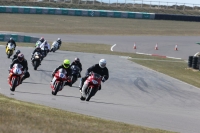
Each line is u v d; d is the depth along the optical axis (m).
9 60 101.31
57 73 60.88
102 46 176.62
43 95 60.41
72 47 161.00
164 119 48.34
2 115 32.12
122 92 72.69
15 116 32.59
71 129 30.78
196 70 116.94
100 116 45.03
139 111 53.28
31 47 141.88
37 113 36.25
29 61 101.94
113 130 33.84
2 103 39.09
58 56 119.62
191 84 90.06
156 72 103.94
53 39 189.25
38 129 29.09
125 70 102.19
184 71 114.00
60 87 60.72
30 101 50.94
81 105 52.62
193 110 61.03
